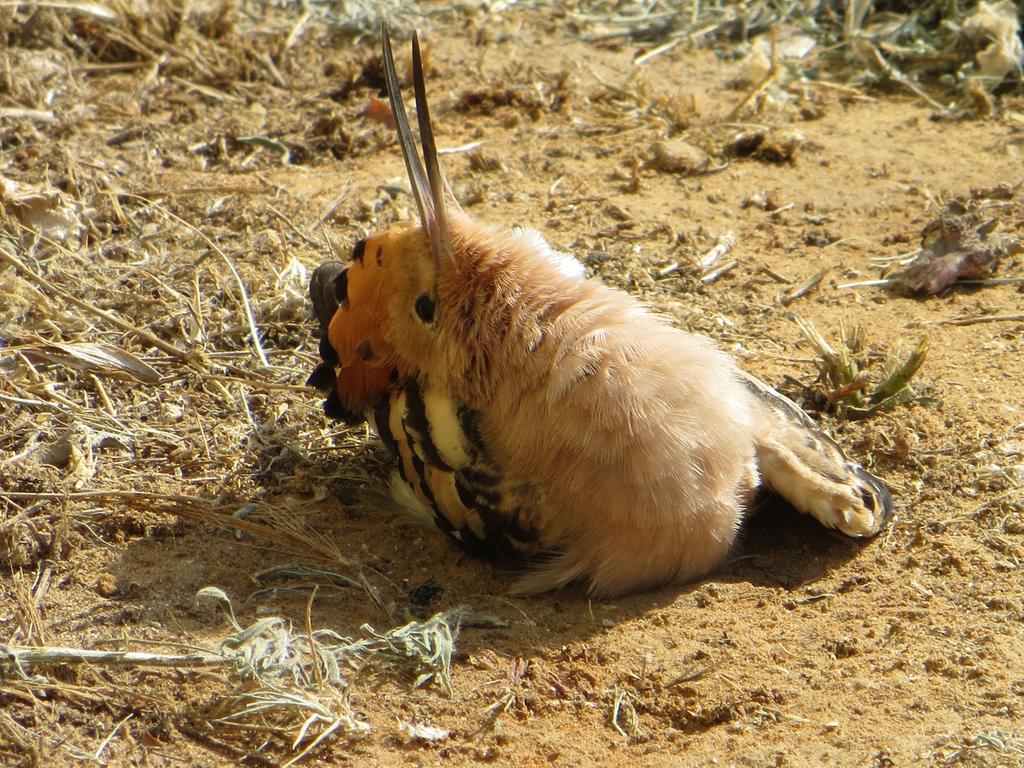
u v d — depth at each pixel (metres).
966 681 8.20
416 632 8.50
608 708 8.19
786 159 16.33
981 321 12.84
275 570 9.43
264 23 19.59
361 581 9.38
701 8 20.66
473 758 7.79
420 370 9.36
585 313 8.93
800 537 9.95
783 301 13.37
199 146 16.17
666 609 9.05
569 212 14.97
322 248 13.98
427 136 8.81
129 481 10.34
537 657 8.62
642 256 14.06
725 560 9.59
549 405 8.76
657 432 8.70
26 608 8.73
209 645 8.53
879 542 9.75
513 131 17.03
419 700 8.22
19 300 12.20
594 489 8.80
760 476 9.67
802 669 8.40
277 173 15.74
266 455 10.84
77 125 16.27
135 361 11.62
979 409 11.24
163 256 13.55
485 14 20.52
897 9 20.27
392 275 9.29
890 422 11.15
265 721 7.97
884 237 14.56
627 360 8.79
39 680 8.14
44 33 18.06
